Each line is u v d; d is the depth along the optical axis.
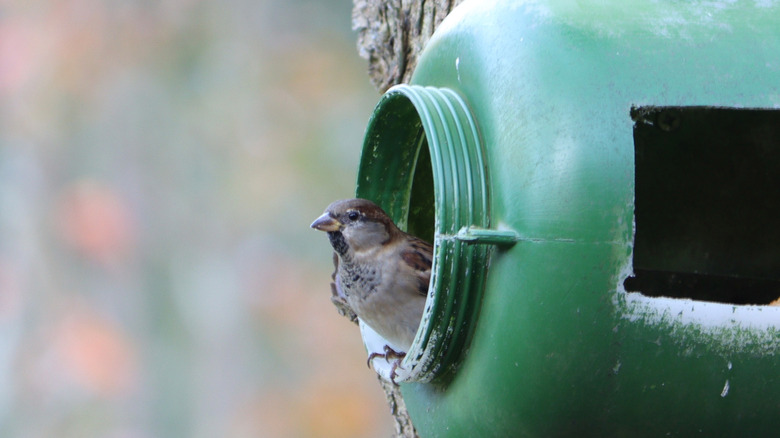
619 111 4.74
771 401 4.73
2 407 15.32
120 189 16.61
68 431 15.31
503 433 5.13
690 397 4.72
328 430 15.77
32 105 16.55
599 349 4.68
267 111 17.05
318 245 16.55
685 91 4.77
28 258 16.05
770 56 4.86
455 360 5.45
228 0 17.39
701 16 5.02
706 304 4.66
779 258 6.55
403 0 7.74
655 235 6.62
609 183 4.66
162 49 17.08
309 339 16.22
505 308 4.91
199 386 15.86
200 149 16.95
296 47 17.36
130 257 16.31
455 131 5.22
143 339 16.06
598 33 4.93
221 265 16.39
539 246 4.75
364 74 17.42
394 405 7.46
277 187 16.64
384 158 6.79
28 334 15.73
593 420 4.81
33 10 16.61
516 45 5.11
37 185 16.39
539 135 4.82
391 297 6.46
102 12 16.83
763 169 6.48
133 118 16.84
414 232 7.05
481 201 5.10
